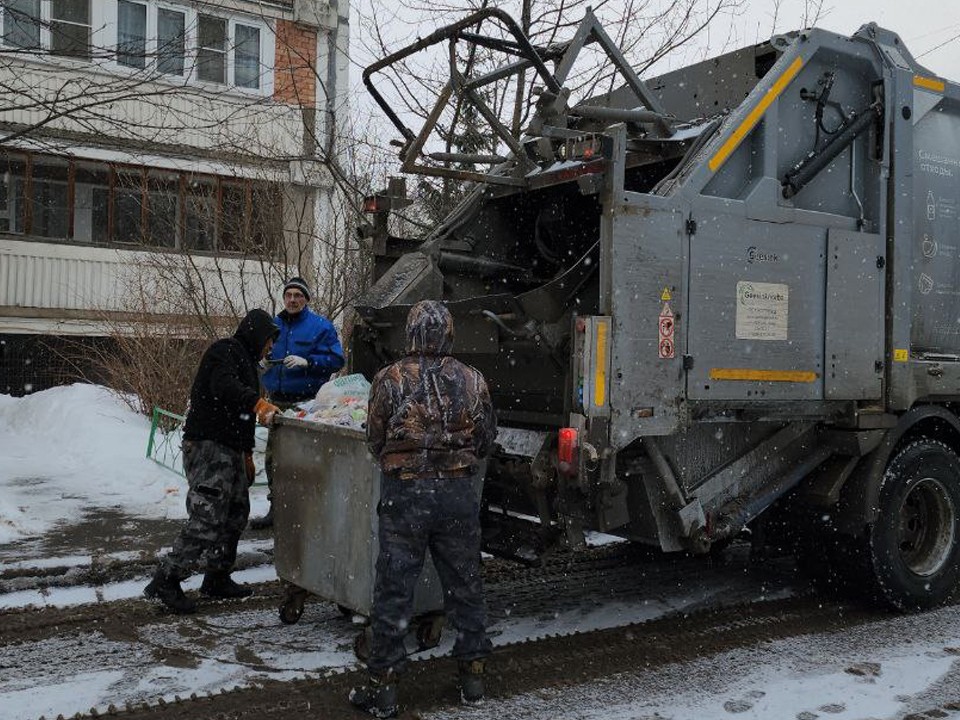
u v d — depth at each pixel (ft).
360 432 13.80
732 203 15.47
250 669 13.96
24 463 31.07
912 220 17.99
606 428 13.96
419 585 14.08
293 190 36.96
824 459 17.20
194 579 18.97
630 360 14.21
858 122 17.13
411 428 12.38
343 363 22.70
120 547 20.40
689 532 15.19
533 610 17.42
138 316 39.04
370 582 13.74
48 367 49.90
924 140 18.71
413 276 19.08
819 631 16.38
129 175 46.98
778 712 12.56
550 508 14.67
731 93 18.04
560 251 19.98
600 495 14.42
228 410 16.75
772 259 15.96
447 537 12.65
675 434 15.37
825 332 16.63
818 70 16.92
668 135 17.63
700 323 15.05
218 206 41.01
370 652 12.44
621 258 14.14
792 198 16.40
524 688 13.41
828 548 17.52
